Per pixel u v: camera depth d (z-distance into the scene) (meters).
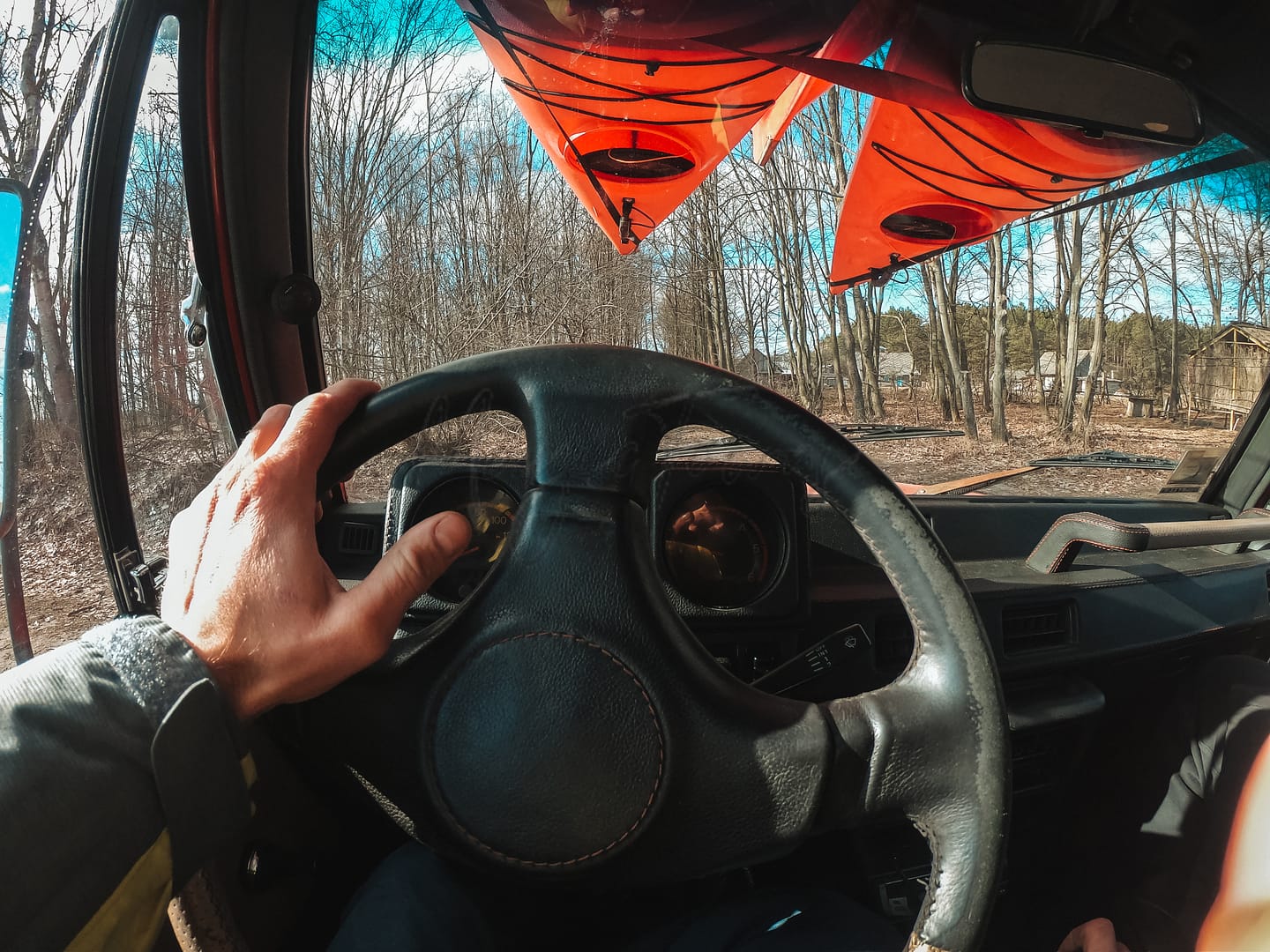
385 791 0.74
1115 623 1.73
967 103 1.16
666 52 1.08
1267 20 1.01
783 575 1.45
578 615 0.71
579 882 0.73
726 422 0.74
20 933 0.53
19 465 1.33
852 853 1.53
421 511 1.34
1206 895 1.25
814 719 0.72
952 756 0.70
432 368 0.76
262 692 0.64
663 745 0.71
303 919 1.21
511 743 0.70
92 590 1.44
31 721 0.57
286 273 1.56
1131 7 1.05
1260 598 1.99
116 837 0.57
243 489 0.67
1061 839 1.79
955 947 0.69
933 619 0.72
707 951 0.93
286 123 1.47
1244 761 1.27
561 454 0.73
